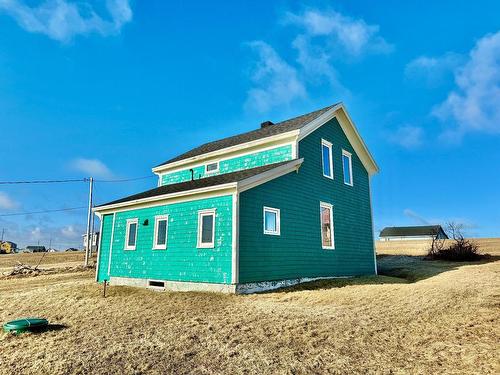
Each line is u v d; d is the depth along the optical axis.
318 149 16.30
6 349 6.12
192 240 12.45
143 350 5.81
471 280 12.16
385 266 22.55
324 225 16.02
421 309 8.04
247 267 11.47
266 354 5.48
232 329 6.93
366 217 19.41
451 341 5.79
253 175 12.08
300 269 13.79
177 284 12.52
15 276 22.50
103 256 16.36
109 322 7.89
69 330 7.29
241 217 11.53
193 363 5.19
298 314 8.00
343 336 6.29
